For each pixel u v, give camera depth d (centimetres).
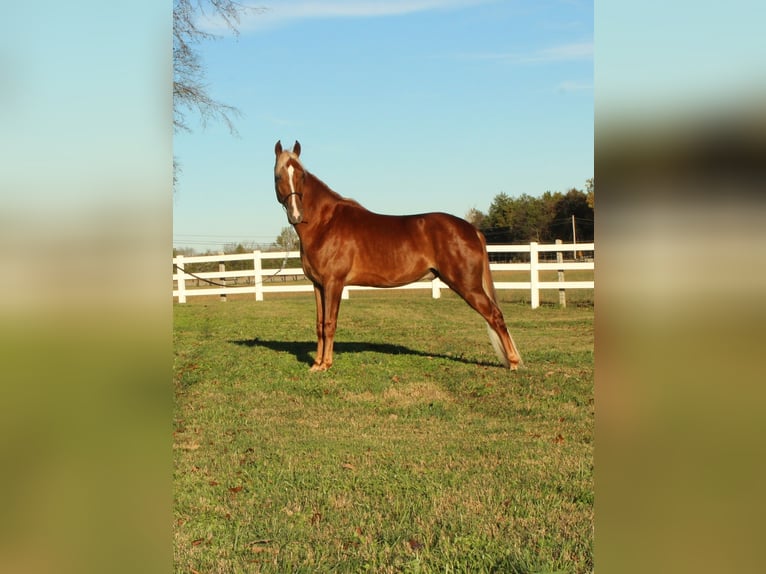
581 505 419
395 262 964
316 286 1000
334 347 1175
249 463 534
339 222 967
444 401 776
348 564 338
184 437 625
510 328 1427
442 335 1334
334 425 671
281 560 346
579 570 318
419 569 328
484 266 966
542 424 659
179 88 1291
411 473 499
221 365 1002
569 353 1072
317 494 455
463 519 397
